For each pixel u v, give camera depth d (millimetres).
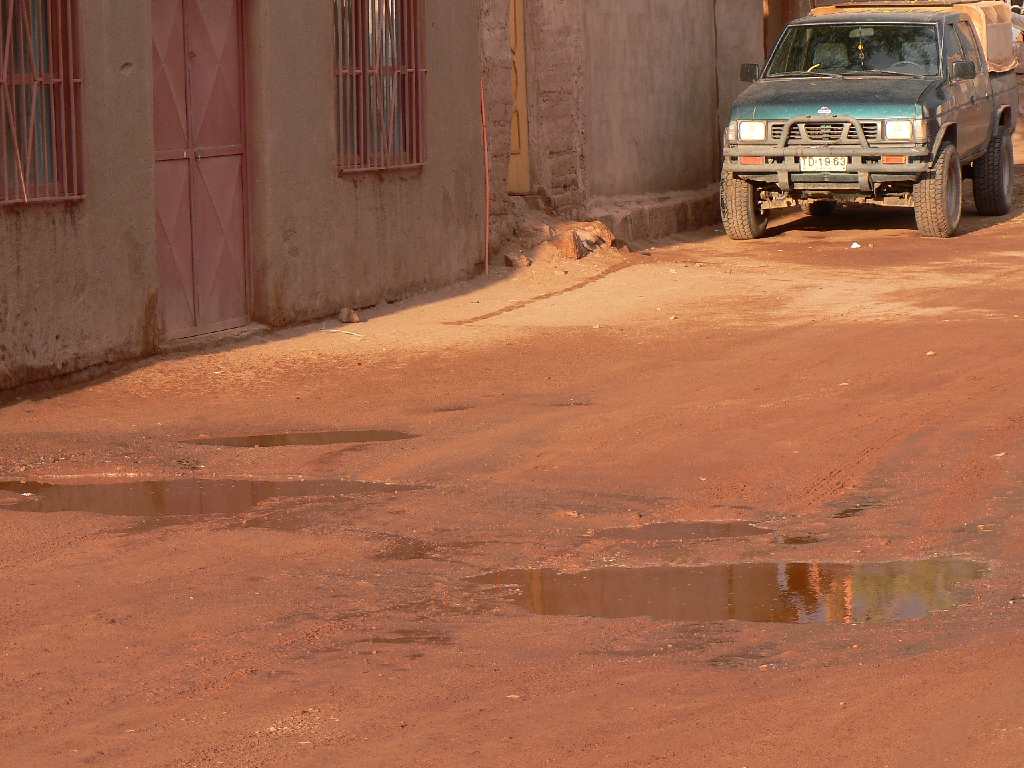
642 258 24344
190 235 17328
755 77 27375
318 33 18750
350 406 14523
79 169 15375
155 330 16609
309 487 11773
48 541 10406
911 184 26406
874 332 17688
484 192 22469
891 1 31359
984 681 7531
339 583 9500
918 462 12023
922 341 17000
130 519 10969
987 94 29156
